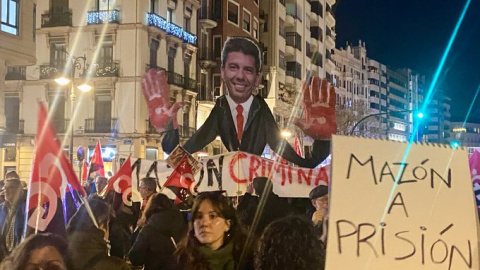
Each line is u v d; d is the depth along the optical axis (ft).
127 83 105.60
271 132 30.76
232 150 30.71
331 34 219.00
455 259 10.79
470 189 11.19
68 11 109.70
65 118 108.88
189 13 124.16
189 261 13.84
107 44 107.65
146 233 16.48
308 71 183.32
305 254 10.94
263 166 26.94
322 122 29.09
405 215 10.76
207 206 13.76
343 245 10.41
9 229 20.76
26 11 64.75
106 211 14.70
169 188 25.13
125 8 106.42
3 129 64.90
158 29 109.19
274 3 153.17
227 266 13.65
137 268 18.44
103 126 106.22
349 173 10.72
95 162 45.91
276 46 153.17
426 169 11.10
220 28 132.46
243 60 30.76
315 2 192.13
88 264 12.53
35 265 10.59
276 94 149.89
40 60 111.24
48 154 13.80
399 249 10.59
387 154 11.00
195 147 30.63
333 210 10.52
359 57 333.01
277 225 11.28
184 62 121.60
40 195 13.71
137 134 104.47
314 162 29.25
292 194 26.50
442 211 10.96
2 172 109.60
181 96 117.60
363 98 332.39
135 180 28.48
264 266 11.18
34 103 110.83
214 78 132.98
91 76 106.73
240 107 30.86
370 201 10.69
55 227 14.42
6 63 66.44
